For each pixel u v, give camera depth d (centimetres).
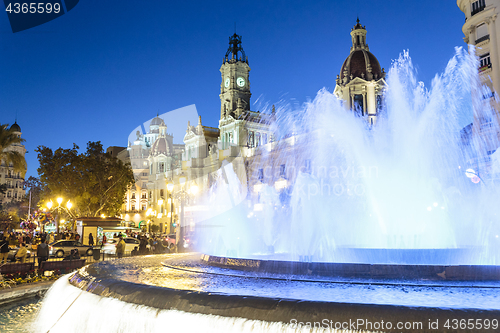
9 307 978
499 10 3338
